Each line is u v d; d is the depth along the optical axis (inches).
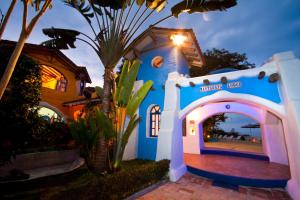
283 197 211.0
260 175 262.1
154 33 408.8
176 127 309.9
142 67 443.5
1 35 155.5
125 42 261.4
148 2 252.7
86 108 518.9
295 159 204.8
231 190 232.1
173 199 203.5
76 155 390.6
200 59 483.8
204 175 287.4
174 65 394.6
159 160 282.4
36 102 259.8
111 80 259.6
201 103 290.8
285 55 232.4
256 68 252.2
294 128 199.8
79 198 152.6
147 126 392.5
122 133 248.5
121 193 195.0
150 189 232.7
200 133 506.9
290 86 213.9
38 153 314.0
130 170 216.2
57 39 283.9
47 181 214.8
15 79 232.2
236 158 406.0
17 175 225.1
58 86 606.5
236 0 214.7
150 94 408.2
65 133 417.1
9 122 215.5
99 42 265.4
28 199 148.3
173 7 237.3
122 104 241.8
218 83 281.0
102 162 226.4
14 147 219.1
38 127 262.4
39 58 525.7
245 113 434.9
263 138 415.5
